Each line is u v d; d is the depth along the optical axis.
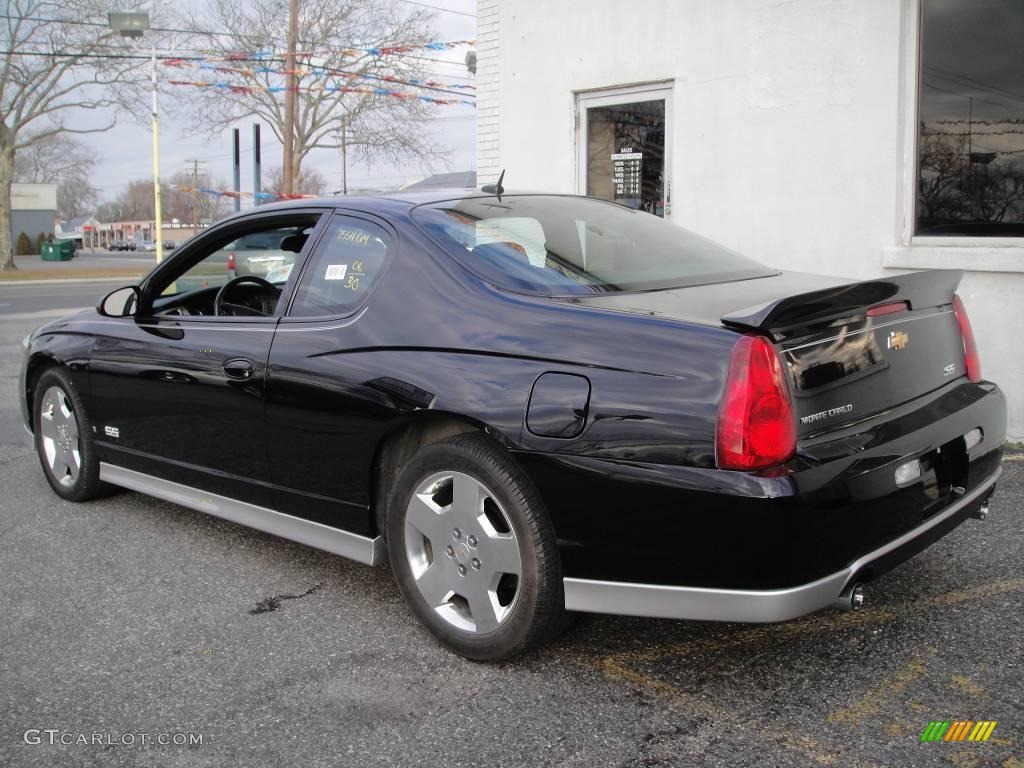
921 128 5.79
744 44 6.43
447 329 3.02
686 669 2.96
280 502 3.57
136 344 4.14
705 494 2.44
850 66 5.94
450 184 13.62
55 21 36.25
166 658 3.14
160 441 4.07
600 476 2.60
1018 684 2.77
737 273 3.44
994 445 3.16
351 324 3.29
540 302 2.92
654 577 2.60
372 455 3.17
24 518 4.64
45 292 27.70
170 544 4.24
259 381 3.50
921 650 3.01
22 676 3.03
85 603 3.60
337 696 2.86
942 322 3.16
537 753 2.51
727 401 2.44
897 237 5.89
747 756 2.46
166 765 2.52
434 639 3.21
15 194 79.00
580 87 7.45
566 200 3.90
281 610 3.50
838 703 2.71
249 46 34.34
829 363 2.62
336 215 3.64
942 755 2.43
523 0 7.76
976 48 5.51
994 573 3.59
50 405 4.83
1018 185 5.47
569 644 3.15
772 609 2.46
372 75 33.12
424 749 2.55
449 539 3.02
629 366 2.62
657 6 6.88
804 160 6.23
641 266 3.32
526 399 2.75
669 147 7.00
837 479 2.46
